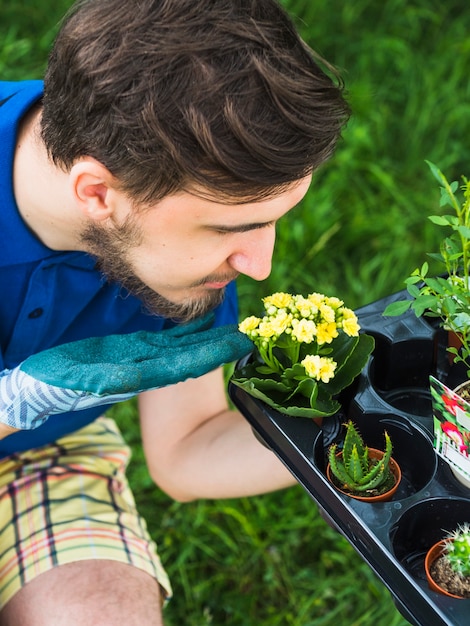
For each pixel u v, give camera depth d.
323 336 1.12
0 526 1.50
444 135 2.69
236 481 1.46
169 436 1.54
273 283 2.40
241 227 1.03
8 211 1.24
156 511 2.02
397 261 2.46
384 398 1.32
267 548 1.93
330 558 1.90
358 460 1.11
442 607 1.00
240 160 0.94
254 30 0.94
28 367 1.18
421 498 1.11
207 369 1.18
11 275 1.29
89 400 1.17
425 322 1.30
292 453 1.17
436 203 2.55
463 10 3.09
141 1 0.97
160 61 0.93
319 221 2.49
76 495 1.51
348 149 2.66
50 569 1.40
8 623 1.41
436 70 2.86
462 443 1.07
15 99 1.26
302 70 0.97
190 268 1.09
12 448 1.51
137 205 1.03
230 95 0.92
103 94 0.97
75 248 1.28
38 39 2.94
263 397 1.17
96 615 1.35
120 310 1.42
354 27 3.05
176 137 0.94
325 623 1.80
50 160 1.13
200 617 1.84
